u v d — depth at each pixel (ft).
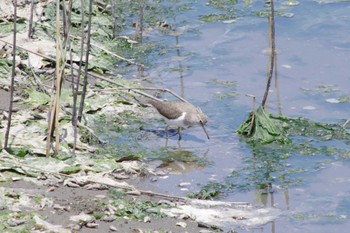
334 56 64.39
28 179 44.65
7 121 50.80
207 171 48.19
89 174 46.14
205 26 69.82
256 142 51.72
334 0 74.33
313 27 69.36
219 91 58.85
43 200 42.60
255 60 63.82
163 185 46.26
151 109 55.52
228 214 43.34
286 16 71.36
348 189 46.44
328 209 44.37
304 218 43.39
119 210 42.42
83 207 42.29
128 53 64.85
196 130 53.36
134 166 47.65
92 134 50.75
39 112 52.90
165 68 62.28
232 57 64.23
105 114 54.29
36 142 48.60
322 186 46.80
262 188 46.47
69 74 58.85
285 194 45.88
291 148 51.06
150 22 70.59
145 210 42.65
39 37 63.41
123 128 52.80
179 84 59.88
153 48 65.67
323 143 51.80
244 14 71.97
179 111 51.52
